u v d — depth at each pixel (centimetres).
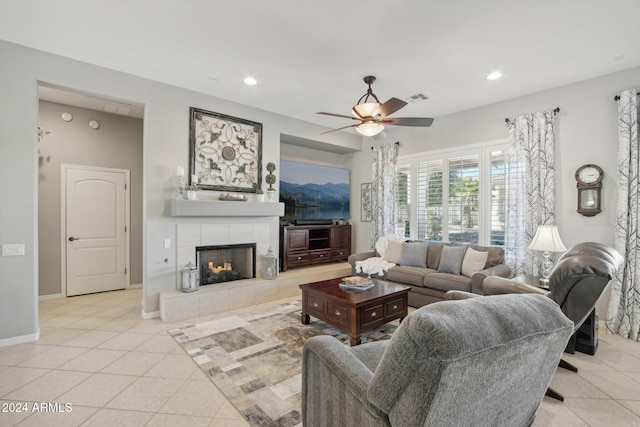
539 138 408
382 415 116
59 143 476
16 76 310
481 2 239
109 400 221
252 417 202
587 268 205
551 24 268
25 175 315
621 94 345
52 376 252
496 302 116
